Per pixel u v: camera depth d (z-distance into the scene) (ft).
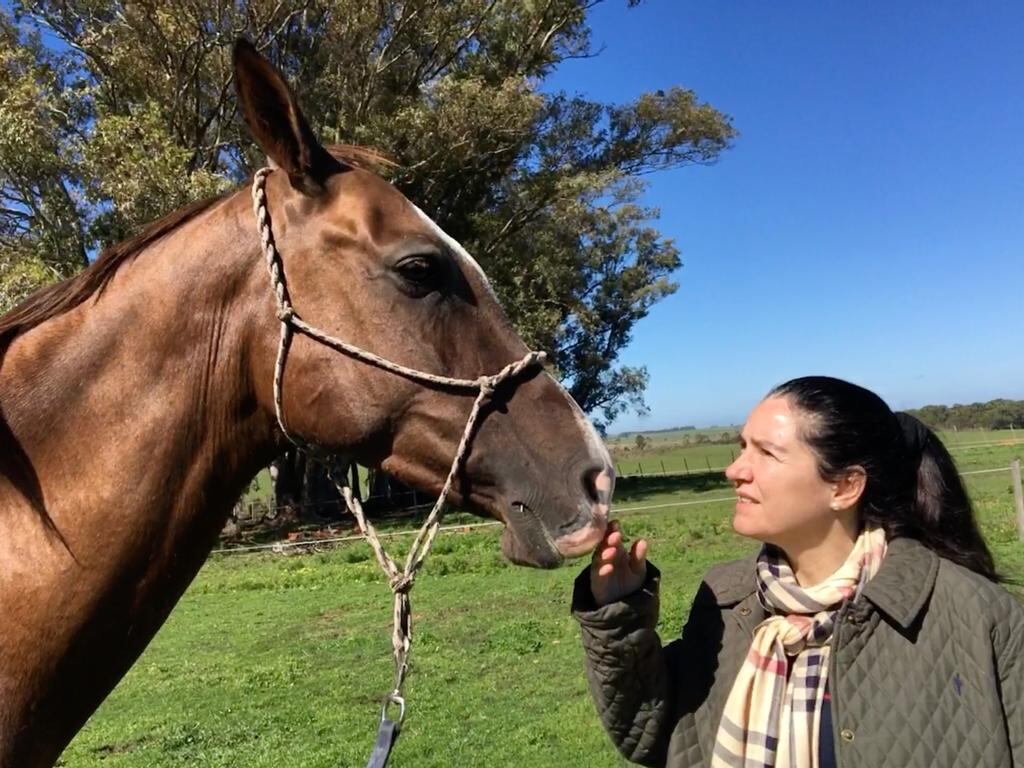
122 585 5.96
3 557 5.70
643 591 5.88
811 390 5.82
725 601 6.33
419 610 31.63
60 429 6.01
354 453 6.46
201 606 37.35
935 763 5.00
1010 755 5.00
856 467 5.62
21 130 49.73
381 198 6.54
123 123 51.37
